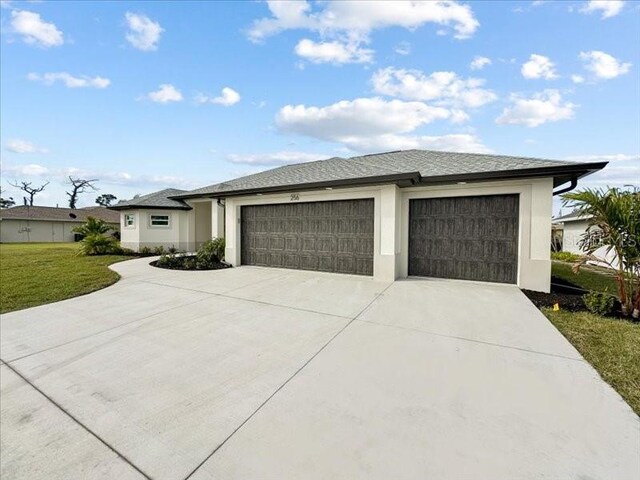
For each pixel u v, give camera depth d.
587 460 2.16
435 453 2.25
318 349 4.22
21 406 3.10
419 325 5.14
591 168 6.85
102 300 6.99
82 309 6.34
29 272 10.36
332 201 10.21
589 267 12.61
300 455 2.27
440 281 8.80
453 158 10.53
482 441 2.37
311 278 9.37
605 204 5.38
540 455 2.21
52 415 2.94
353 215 9.88
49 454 2.41
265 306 6.39
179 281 8.98
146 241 17.06
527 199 7.93
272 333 4.87
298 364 3.78
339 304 6.48
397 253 9.23
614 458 2.18
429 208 9.23
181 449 2.40
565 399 2.94
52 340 4.79
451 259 9.02
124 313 6.05
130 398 3.17
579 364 3.66
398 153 13.37
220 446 2.40
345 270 10.04
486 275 8.60
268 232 11.56
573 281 9.48
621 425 2.54
